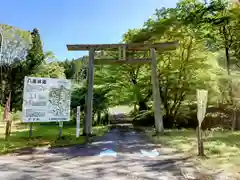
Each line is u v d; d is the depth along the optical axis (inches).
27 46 833.5
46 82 301.9
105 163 185.6
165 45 386.9
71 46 379.2
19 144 259.3
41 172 159.5
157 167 173.3
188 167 173.0
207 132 380.8
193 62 491.8
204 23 499.5
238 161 187.8
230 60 563.2
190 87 495.5
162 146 265.4
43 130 416.2
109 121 704.4
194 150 236.5
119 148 253.6
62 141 282.5
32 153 222.2
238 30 498.3
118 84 629.6
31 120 288.0
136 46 387.5
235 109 457.1
